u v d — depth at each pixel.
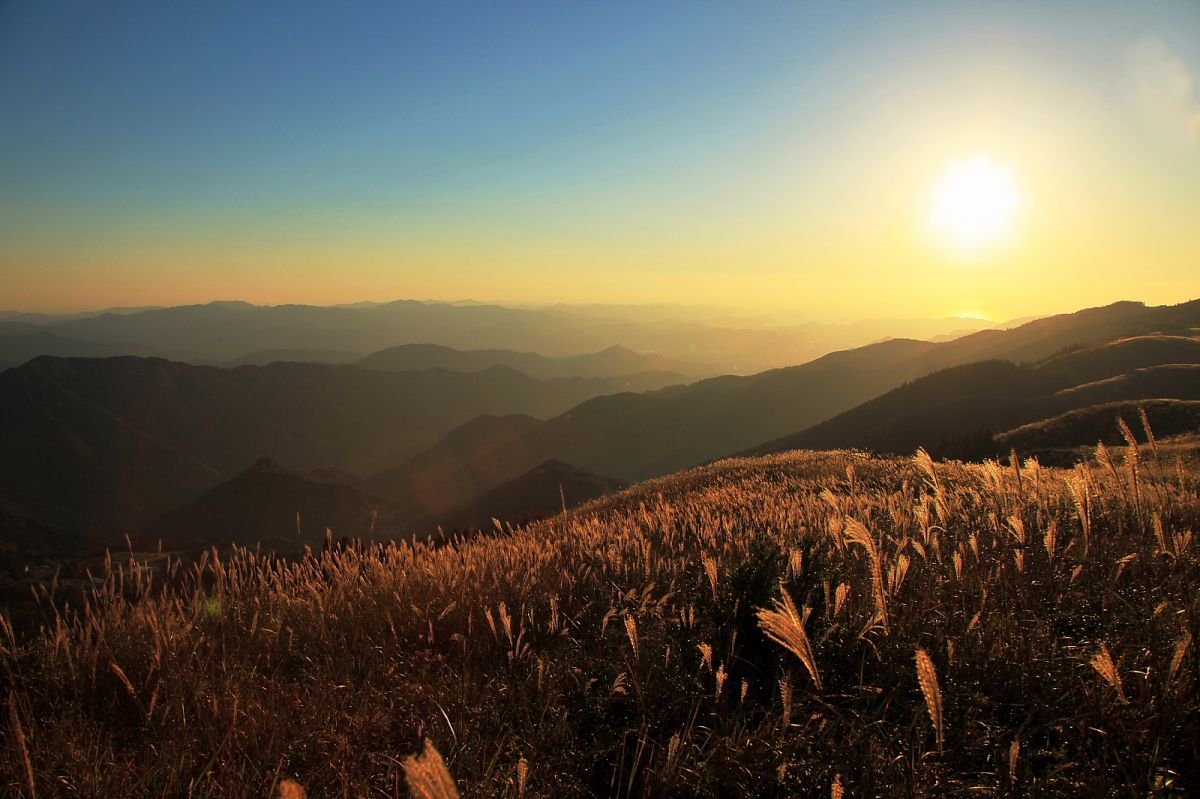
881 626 3.21
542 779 2.66
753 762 2.52
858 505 5.94
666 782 2.41
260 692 3.58
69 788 2.59
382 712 3.37
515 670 3.84
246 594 5.27
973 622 2.96
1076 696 2.64
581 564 6.21
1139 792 2.06
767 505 8.28
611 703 3.30
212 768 2.81
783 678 3.06
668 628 4.07
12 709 2.71
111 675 3.70
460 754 2.76
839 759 2.42
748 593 3.61
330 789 2.63
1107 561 3.84
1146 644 2.73
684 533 7.20
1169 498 4.72
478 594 4.94
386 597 5.12
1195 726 2.22
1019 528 3.64
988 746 2.47
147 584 4.56
